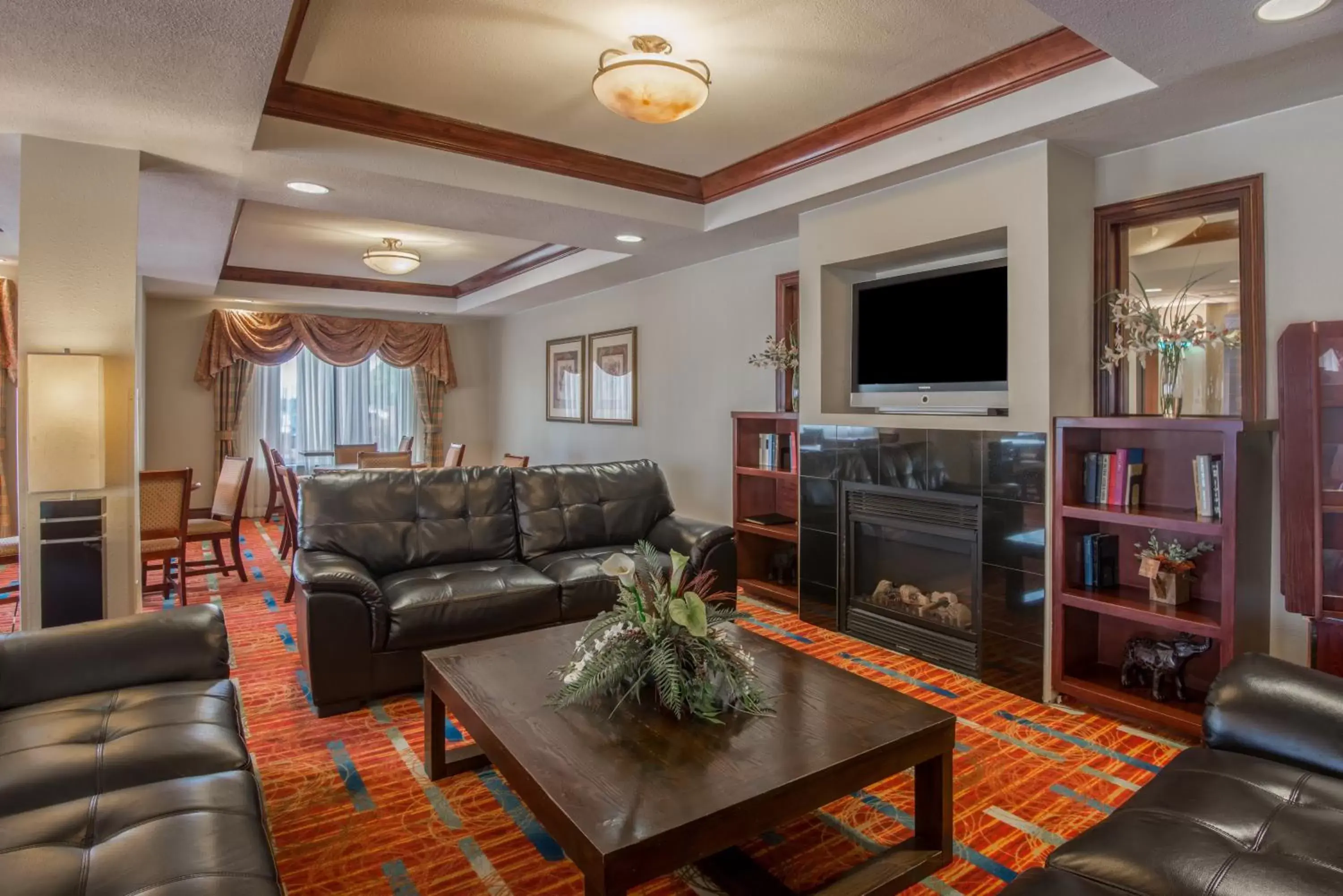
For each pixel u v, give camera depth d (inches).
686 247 194.5
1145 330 113.8
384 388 336.8
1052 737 106.3
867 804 88.3
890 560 150.8
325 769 95.9
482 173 142.6
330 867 75.5
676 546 156.6
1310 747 61.9
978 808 87.0
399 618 117.0
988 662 126.6
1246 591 101.7
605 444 265.3
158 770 62.4
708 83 103.7
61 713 70.9
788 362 178.5
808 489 161.0
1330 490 96.2
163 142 115.5
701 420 217.5
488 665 89.4
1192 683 116.2
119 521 118.7
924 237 134.7
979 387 132.3
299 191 141.5
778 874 75.2
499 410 352.2
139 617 83.3
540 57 108.7
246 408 305.3
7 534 210.8
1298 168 104.3
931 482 135.4
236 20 79.4
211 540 206.5
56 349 113.9
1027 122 111.2
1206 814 55.8
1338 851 50.1
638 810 57.9
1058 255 118.3
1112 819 57.4
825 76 115.7
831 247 153.5
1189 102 102.7
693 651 77.8
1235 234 112.8
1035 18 98.4
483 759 96.2
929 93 120.6
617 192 160.9
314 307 310.3
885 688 82.0
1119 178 122.2
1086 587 120.4
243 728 76.7
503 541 148.7
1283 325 105.9
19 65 89.2
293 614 165.8
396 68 111.8
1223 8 76.5
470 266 271.3
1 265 205.8
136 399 120.9
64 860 49.5
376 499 139.2
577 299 280.8
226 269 273.3
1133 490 117.3
